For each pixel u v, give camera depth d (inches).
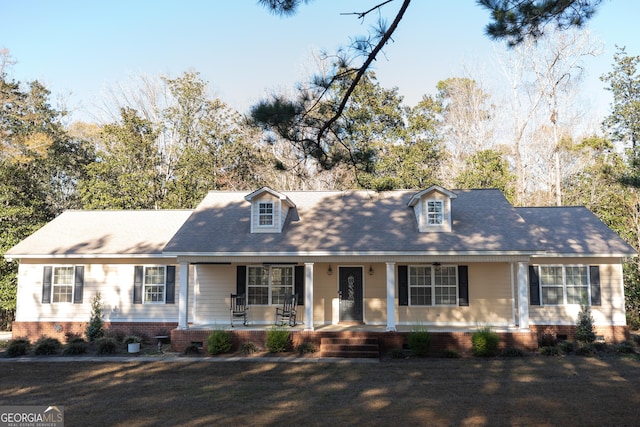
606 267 792.3
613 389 487.8
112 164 1211.9
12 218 1105.4
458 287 775.1
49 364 631.8
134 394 483.5
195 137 1473.9
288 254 714.2
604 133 1365.7
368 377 552.4
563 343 704.4
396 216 808.3
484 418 400.8
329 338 698.2
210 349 682.2
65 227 925.8
